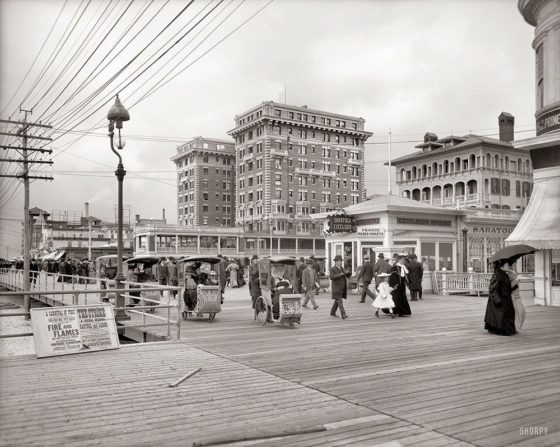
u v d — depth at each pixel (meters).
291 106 101.38
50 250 88.62
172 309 19.64
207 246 84.75
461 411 6.28
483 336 12.16
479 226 28.78
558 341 11.41
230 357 9.70
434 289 25.88
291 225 97.75
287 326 14.05
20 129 34.25
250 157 102.19
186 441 5.34
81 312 10.46
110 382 7.79
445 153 81.38
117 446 5.21
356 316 16.41
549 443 5.21
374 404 6.61
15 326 31.16
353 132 108.62
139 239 82.44
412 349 10.47
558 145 18.42
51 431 5.64
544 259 19.80
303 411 6.34
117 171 15.91
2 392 7.20
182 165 122.31
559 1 18.16
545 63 18.94
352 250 27.11
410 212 26.44
